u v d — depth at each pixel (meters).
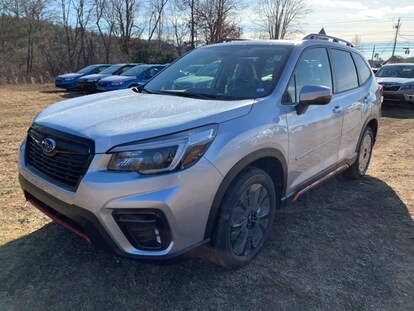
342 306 2.44
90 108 2.75
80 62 34.25
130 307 2.36
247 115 2.59
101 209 2.13
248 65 3.26
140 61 30.53
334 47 3.93
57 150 2.35
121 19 36.12
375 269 2.85
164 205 2.12
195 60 3.73
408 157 5.99
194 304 2.40
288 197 3.18
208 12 33.91
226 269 2.75
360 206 3.97
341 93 3.87
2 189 4.16
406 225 3.57
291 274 2.75
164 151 2.14
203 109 2.53
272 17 39.16
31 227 3.29
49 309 2.33
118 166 2.13
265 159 2.81
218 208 2.42
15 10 31.08
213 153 2.30
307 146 3.21
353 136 4.17
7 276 2.62
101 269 2.73
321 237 3.29
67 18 33.19
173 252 2.25
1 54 29.95
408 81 11.03
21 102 13.39
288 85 3.03
